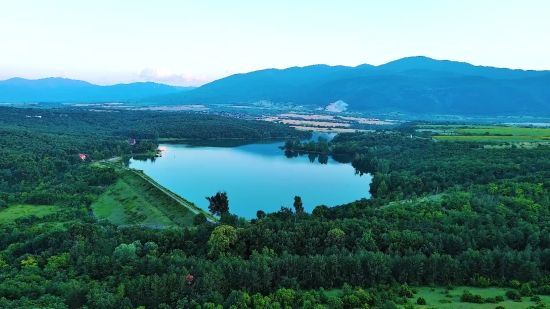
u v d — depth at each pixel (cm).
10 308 8200
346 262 10362
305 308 8744
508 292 9306
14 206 18438
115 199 19712
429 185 19875
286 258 10350
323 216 15112
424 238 11888
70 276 10300
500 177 19475
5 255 11969
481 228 12606
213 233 12038
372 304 9056
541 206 14112
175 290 9119
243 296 8862
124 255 11019
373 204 17175
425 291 9906
